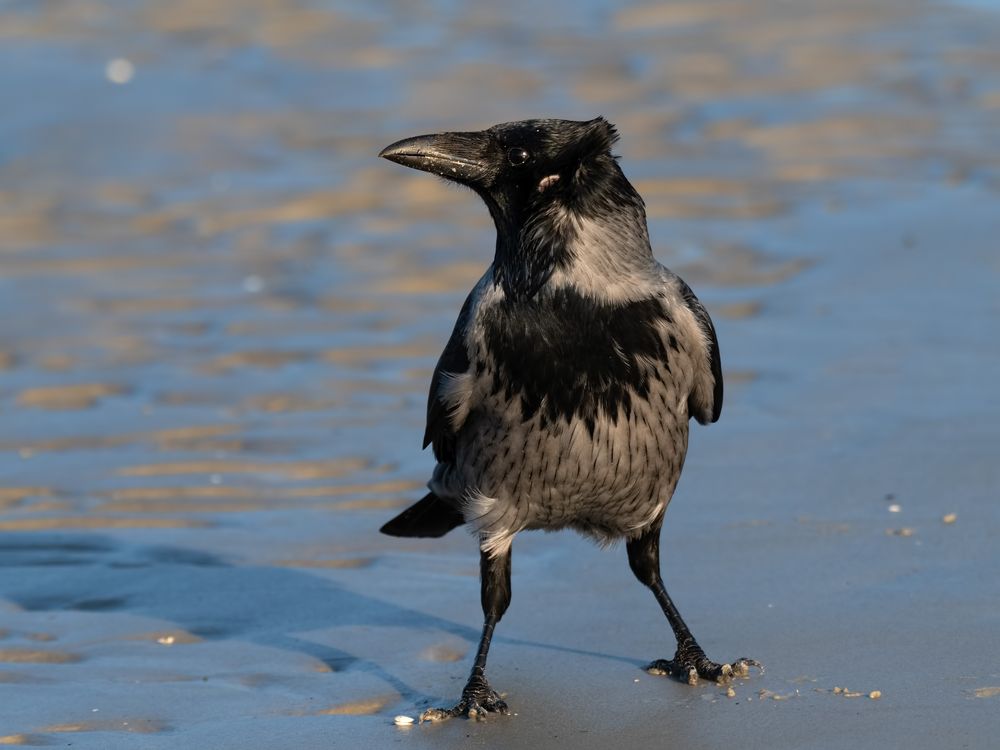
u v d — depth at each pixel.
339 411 12.70
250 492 11.06
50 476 11.42
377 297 15.84
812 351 13.71
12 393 13.36
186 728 7.48
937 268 16.00
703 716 7.38
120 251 17.80
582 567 9.62
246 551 10.04
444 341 14.43
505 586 8.13
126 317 15.46
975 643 7.98
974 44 26.95
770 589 8.95
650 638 8.50
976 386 12.59
